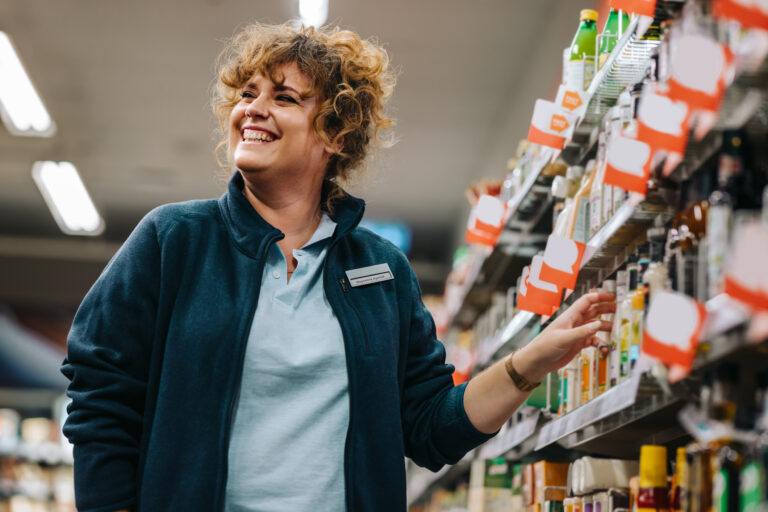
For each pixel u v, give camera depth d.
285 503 2.04
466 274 5.84
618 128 2.69
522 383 2.27
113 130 9.49
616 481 2.67
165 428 2.01
